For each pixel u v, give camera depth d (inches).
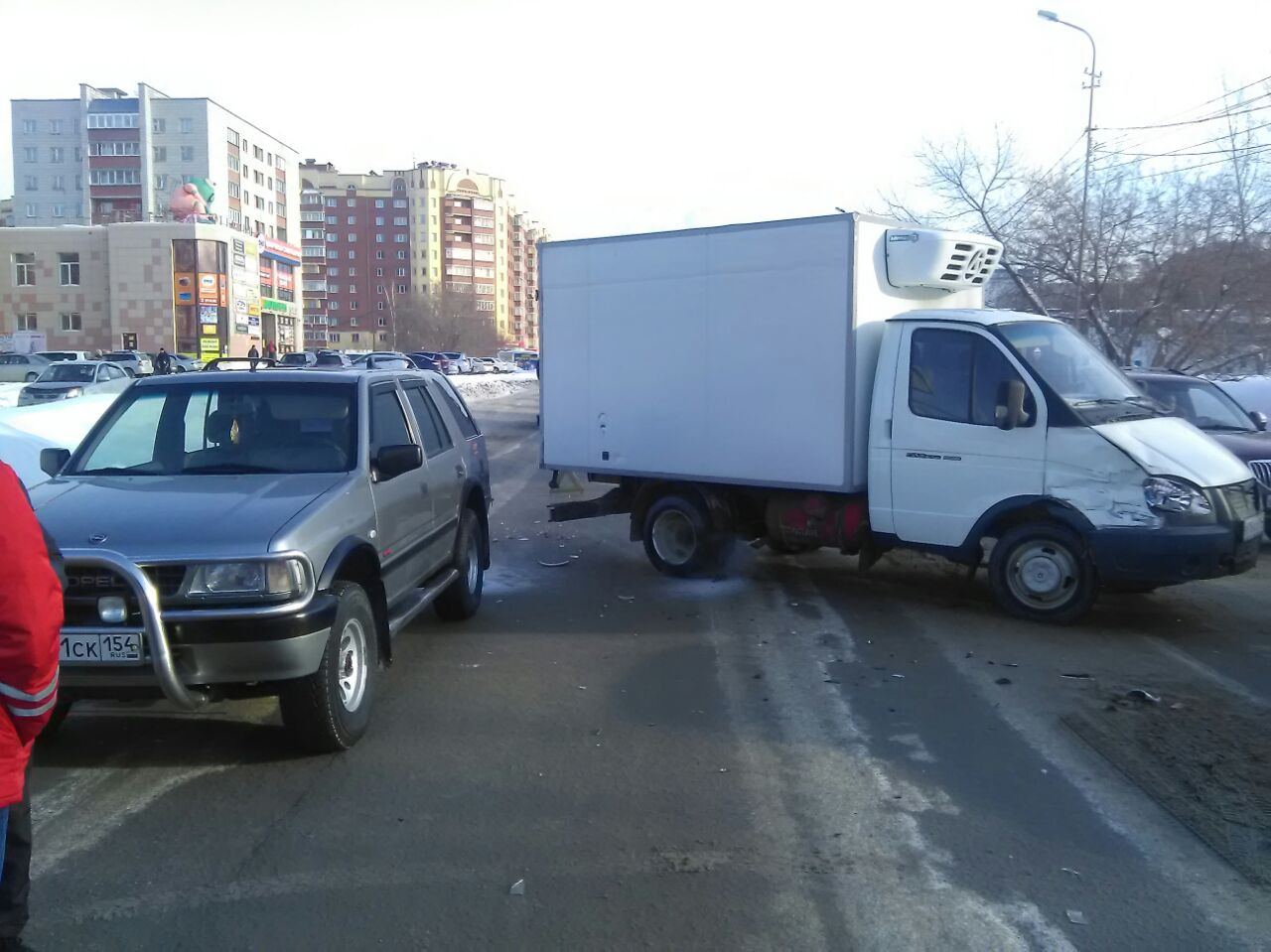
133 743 218.1
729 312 360.5
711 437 368.8
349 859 164.9
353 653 216.1
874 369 340.8
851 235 328.2
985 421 313.4
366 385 257.4
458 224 5733.3
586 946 139.3
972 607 337.4
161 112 3334.2
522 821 178.5
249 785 194.9
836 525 350.0
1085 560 303.3
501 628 314.7
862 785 193.8
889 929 143.3
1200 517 288.5
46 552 111.6
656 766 203.5
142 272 2839.6
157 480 227.6
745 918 146.2
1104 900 151.3
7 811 114.1
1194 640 295.1
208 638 184.4
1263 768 199.6
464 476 317.7
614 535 488.4
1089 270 785.6
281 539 192.5
